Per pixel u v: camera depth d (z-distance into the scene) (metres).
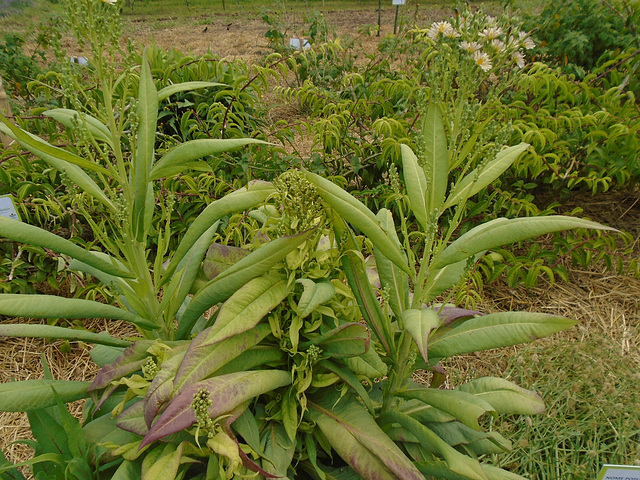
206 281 1.57
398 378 1.37
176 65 2.91
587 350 2.03
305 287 1.13
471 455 1.34
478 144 1.19
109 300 2.40
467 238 1.20
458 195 1.25
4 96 3.09
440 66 1.24
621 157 2.62
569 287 2.67
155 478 1.03
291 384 1.26
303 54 4.43
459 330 1.27
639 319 2.44
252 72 3.94
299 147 3.97
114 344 1.34
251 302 1.14
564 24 3.60
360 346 1.16
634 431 1.70
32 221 2.47
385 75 3.77
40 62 6.05
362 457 1.14
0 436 1.90
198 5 15.18
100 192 1.28
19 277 2.46
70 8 1.07
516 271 2.46
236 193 1.34
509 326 1.20
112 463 1.24
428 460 1.33
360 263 1.29
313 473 1.34
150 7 14.61
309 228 1.16
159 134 2.91
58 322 2.36
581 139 2.73
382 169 2.83
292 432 1.18
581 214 3.06
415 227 2.73
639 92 3.12
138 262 1.36
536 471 1.62
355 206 1.17
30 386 1.23
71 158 1.13
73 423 1.19
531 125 2.54
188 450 1.13
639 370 1.97
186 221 2.65
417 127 2.71
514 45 1.18
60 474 1.22
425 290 1.31
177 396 1.03
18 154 2.42
